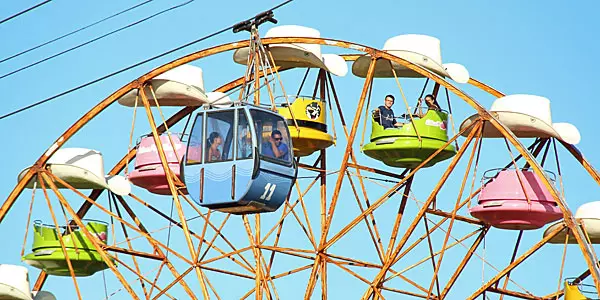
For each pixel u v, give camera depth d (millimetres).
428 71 78500
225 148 73562
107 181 85250
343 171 78438
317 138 82312
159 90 83062
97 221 86312
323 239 78562
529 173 81250
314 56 81375
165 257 83562
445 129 83000
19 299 83562
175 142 85438
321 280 80000
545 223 81312
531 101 81375
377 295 78000
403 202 82438
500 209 80625
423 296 81562
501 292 83562
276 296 80500
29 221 81625
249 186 72688
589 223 81812
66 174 84125
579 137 82625
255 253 79312
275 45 81125
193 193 74125
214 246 82125
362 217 78312
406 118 82938
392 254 77812
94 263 85250
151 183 85438
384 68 85062
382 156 83188
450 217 83562
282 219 80562
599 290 72250
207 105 74688
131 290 79062
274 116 74500
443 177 77125
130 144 79750
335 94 83375
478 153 77500
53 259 84562
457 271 81875
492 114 77500
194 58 79750
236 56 83312
